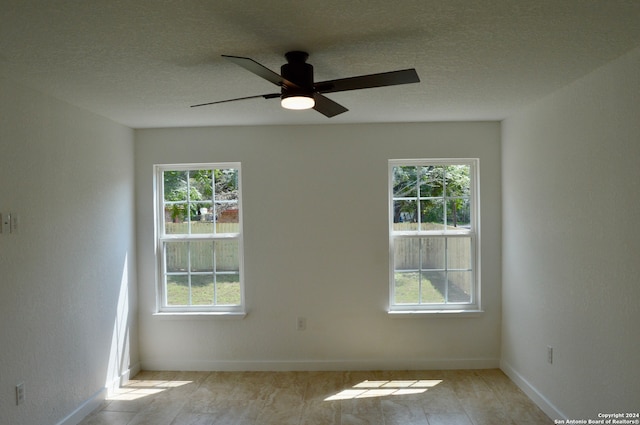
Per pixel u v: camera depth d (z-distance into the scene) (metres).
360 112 3.52
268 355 4.04
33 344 2.64
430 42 2.03
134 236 4.00
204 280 4.13
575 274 2.70
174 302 4.13
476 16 1.75
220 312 4.07
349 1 1.62
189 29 1.84
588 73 2.51
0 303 2.39
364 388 3.60
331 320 4.00
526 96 3.04
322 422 3.03
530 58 2.26
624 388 2.25
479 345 4.00
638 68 2.11
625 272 2.23
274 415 3.15
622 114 2.23
